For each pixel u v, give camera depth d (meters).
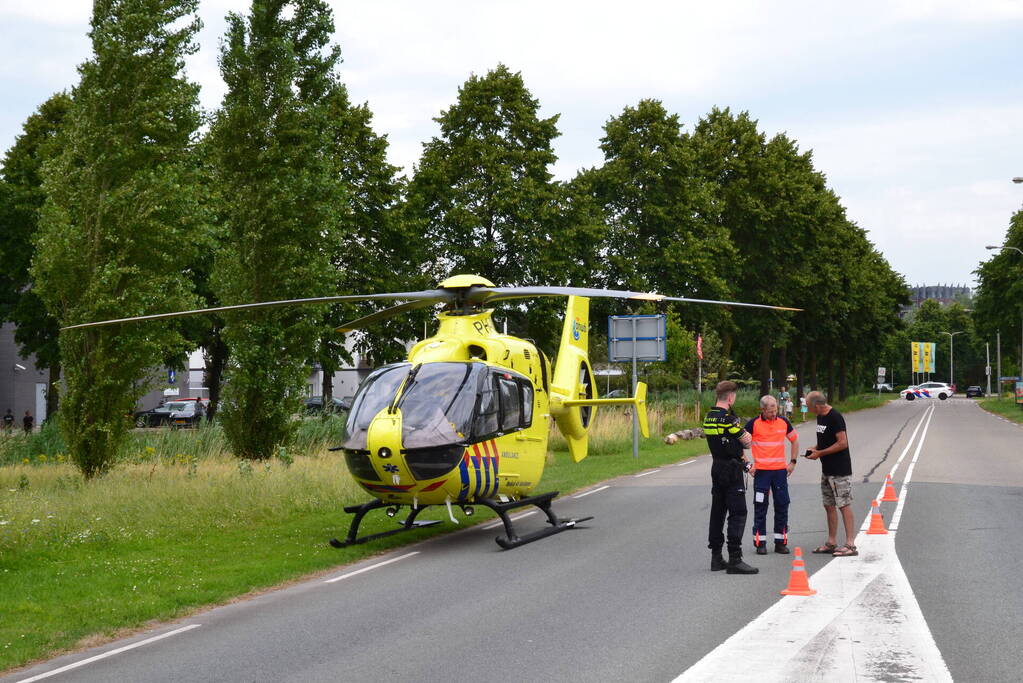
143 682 6.80
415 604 9.17
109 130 19.67
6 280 38.97
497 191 39.47
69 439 19.38
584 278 44.53
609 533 13.48
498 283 40.72
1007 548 11.41
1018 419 51.09
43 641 7.99
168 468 20.09
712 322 49.03
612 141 48.66
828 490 11.20
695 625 7.92
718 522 10.41
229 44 23.27
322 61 23.92
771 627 7.76
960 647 7.08
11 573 10.80
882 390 142.25
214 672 6.99
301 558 11.85
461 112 41.00
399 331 38.66
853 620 7.95
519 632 7.89
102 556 11.89
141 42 20.03
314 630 8.22
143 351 19.45
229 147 22.95
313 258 23.12
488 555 12.02
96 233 19.38
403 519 15.23
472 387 12.81
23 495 16.14
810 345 64.50
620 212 47.91
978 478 19.89
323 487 17.06
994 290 62.62
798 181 56.44
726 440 10.24
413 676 6.68
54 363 38.72
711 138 53.62
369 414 12.51
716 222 51.31
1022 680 6.26
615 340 28.80
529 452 14.15
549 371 15.47
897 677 6.34
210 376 42.25
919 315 160.25
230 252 22.80
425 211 39.53
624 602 8.92
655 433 34.59
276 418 22.80
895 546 11.62
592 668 6.75
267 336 22.84
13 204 37.41
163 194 19.59
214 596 9.77
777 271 52.47
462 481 12.45
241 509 15.11
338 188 23.53
